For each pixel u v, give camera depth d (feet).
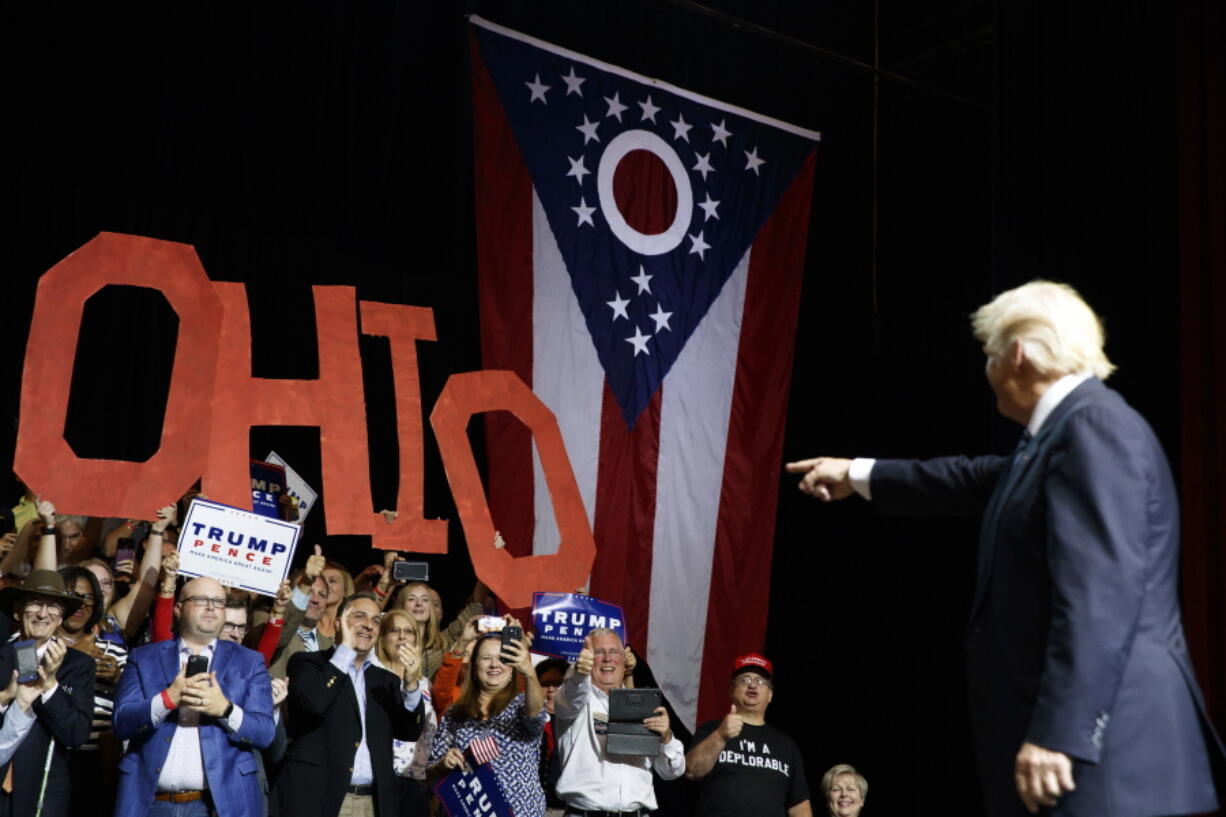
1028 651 5.65
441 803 16.11
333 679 14.55
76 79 21.21
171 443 16.81
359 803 14.67
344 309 19.04
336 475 18.30
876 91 30.35
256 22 22.97
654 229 23.30
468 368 25.08
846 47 29.99
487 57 22.25
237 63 22.76
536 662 19.52
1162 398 17.44
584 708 16.88
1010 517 5.83
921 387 29.48
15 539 17.02
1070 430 5.69
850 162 29.84
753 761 18.62
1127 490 5.46
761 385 23.85
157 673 13.75
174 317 21.86
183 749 13.50
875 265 30.19
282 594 15.62
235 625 15.55
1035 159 19.11
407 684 15.20
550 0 25.81
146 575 16.39
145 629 16.63
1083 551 5.40
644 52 26.78
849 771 19.67
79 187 21.09
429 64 24.89
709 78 27.55
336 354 18.72
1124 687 5.34
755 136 24.90
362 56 24.08
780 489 29.19
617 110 23.41
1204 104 17.10
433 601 18.78
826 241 29.50
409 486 18.99
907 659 28.96
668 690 22.04
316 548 16.60
